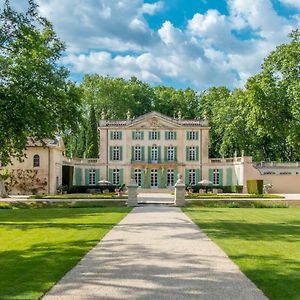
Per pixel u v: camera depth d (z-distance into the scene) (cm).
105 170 6962
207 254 1298
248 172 6334
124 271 1069
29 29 2358
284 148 7394
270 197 4206
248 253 1318
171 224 2134
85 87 8406
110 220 2339
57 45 2645
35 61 2427
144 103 9000
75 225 2106
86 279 993
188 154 6962
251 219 2442
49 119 2312
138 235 1719
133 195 3534
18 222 2294
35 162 5612
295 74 3403
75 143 7719
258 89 3341
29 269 1108
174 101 8938
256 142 7188
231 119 7269
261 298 845
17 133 2250
